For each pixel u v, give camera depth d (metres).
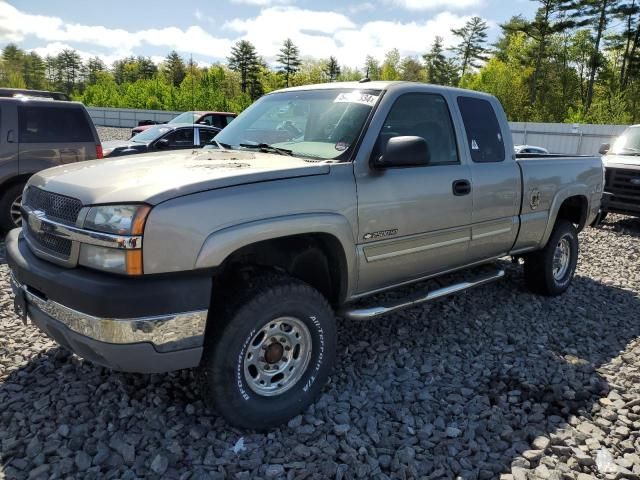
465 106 4.26
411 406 3.31
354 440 2.91
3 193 7.13
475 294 5.51
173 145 12.45
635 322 5.01
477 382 3.66
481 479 2.68
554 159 5.14
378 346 4.17
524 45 62.19
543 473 2.70
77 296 2.53
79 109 7.68
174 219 2.53
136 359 2.53
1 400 3.18
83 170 3.12
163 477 2.57
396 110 3.65
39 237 2.95
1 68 114.94
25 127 7.17
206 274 2.66
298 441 2.90
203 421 3.00
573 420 3.21
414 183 3.63
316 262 3.36
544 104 61.34
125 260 2.49
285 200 2.92
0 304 4.68
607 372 3.91
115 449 2.76
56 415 3.04
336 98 3.79
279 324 2.97
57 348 3.85
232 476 2.61
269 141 3.83
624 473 2.73
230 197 2.72
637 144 10.47
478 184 4.15
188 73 95.81
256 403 2.90
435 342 4.31
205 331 2.79
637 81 56.53
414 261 3.80
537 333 4.59
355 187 3.28
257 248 3.16
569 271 5.67
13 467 2.60
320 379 3.18
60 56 118.62
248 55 84.62
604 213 10.20
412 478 2.66
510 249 4.75
